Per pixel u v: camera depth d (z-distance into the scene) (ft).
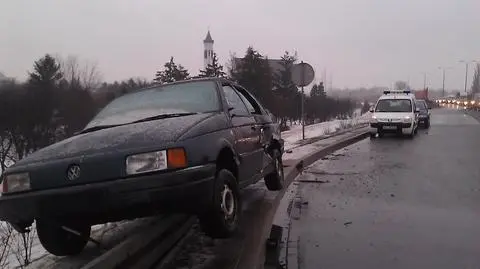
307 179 34.06
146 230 16.94
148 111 19.06
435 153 49.42
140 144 14.52
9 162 65.92
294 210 24.49
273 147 27.17
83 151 14.58
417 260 16.79
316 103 128.98
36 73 119.34
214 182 15.53
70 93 91.86
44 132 75.87
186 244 18.13
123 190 13.70
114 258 14.32
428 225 21.29
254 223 20.97
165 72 120.16
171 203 14.21
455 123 111.24
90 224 15.67
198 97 19.54
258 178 22.06
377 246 18.40
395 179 33.45
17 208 14.33
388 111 75.10
